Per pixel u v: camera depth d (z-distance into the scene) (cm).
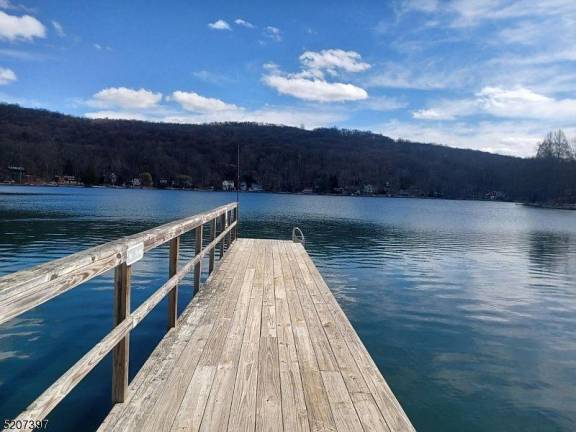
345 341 350
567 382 462
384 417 230
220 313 421
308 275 620
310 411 234
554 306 824
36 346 467
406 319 685
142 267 965
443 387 438
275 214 3694
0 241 1410
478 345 574
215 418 222
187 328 372
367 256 1400
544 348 573
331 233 2191
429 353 536
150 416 222
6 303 123
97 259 190
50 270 151
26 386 370
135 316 243
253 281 574
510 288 991
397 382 446
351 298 818
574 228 3219
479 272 1200
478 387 441
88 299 664
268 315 419
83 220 2352
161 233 296
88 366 179
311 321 402
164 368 285
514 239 2284
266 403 241
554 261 1485
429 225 3066
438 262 1345
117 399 236
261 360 305
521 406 403
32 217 2434
